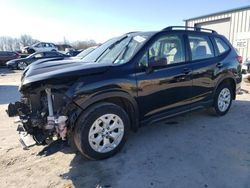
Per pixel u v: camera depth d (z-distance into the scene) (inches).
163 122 191.5
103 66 133.1
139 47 146.8
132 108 142.8
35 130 127.3
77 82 122.3
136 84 139.9
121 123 138.3
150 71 145.7
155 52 152.1
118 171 123.6
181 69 162.9
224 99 205.0
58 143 129.2
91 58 167.2
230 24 539.8
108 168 126.6
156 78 148.6
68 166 129.6
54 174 123.0
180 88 163.5
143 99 144.9
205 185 111.0
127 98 137.6
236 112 216.8
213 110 205.3
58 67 139.1
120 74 134.4
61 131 120.7
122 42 164.4
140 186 111.5
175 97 162.1
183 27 174.4
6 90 394.9
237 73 208.5
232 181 113.5
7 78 600.7
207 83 183.5
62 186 113.2
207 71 181.2
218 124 186.7
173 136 164.7
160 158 135.3
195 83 173.5
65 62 155.1
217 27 575.2
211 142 154.9
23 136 137.5
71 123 123.0
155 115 154.7
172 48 162.6
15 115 135.4
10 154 144.1
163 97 154.9
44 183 115.9
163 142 155.5
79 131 125.0
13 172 125.4
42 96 129.6
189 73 167.3
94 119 126.9
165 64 147.9
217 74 189.8
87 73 126.1
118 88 132.8
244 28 510.3
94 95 125.6
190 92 171.5
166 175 119.2
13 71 784.3
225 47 204.1
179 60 165.5
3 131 183.5
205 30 191.6
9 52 954.7
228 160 132.0
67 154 141.6
